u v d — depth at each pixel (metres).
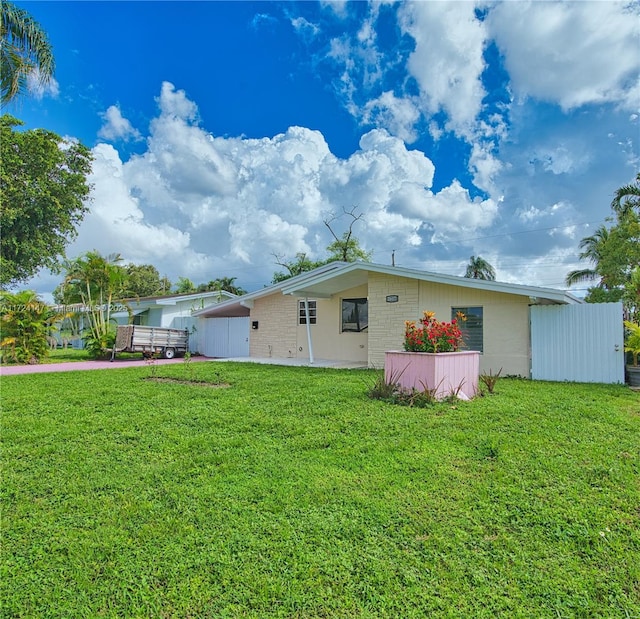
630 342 9.20
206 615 2.08
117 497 3.35
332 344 15.27
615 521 2.94
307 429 5.22
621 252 20.62
